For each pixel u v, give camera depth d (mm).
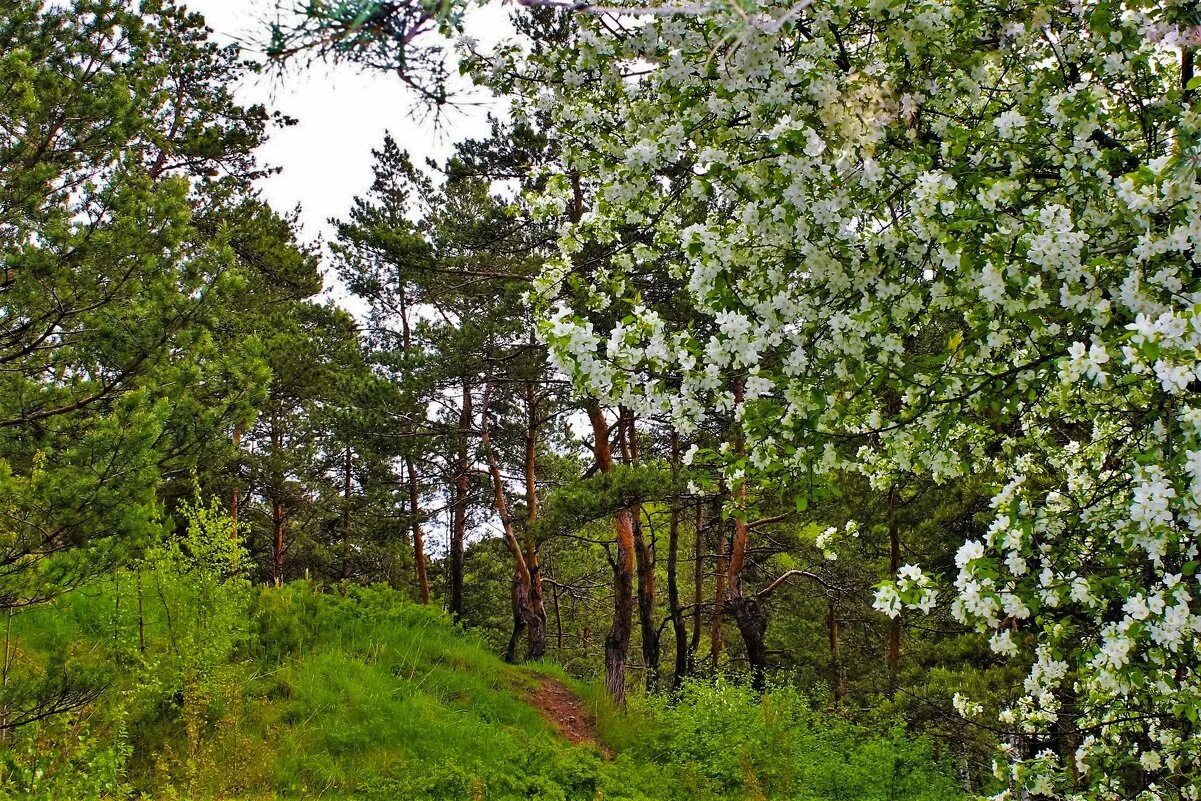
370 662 9797
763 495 10141
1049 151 3359
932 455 4156
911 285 3689
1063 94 3154
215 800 5988
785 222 3617
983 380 3576
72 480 4754
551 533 10328
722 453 3975
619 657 12180
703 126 3863
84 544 4848
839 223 3602
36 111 5672
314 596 10977
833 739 9742
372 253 11812
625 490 9695
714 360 3723
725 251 3764
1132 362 2439
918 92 3455
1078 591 2934
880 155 3631
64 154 6043
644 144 3814
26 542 4688
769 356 4352
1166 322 2320
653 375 3918
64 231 5316
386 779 6984
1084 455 4098
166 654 7125
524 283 10383
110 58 6781
